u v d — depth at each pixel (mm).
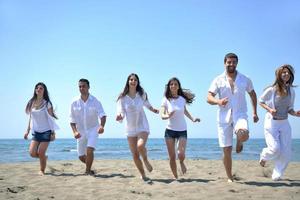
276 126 6828
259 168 9750
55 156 25219
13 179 7559
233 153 28500
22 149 39562
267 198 5445
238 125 6367
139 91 7234
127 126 7230
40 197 5734
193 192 5953
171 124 7215
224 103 6238
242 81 6625
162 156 22953
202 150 41844
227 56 6613
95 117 8414
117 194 5906
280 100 6695
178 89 7238
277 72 6680
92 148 8219
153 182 7020
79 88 8281
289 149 6836
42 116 8211
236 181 7098
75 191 6203
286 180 7207
